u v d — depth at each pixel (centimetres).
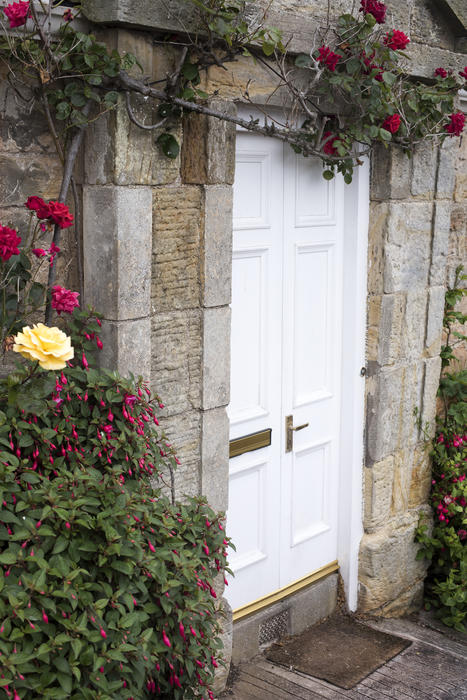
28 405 283
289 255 429
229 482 419
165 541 304
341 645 454
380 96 406
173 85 321
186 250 351
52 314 315
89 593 263
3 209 305
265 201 411
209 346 365
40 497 268
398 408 481
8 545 267
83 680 265
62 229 320
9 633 245
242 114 386
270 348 427
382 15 384
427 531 507
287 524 454
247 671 422
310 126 386
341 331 467
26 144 307
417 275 478
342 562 486
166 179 337
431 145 467
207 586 318
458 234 535
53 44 303
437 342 500
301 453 457
